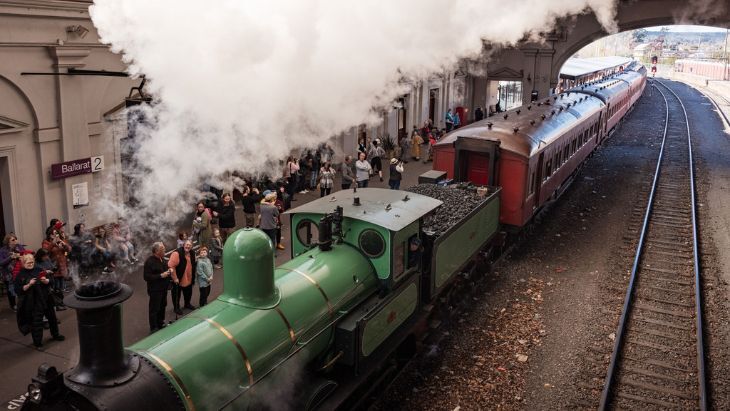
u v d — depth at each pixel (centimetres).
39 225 1161
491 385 849
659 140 3002
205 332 575
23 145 1109
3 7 998
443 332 1002
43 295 900
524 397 821
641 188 2009
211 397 545
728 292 1170
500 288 1192
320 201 870
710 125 3584
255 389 594
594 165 2391
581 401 812
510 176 1322
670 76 10219
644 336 991
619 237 1507
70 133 1170
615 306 1101
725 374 880
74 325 985
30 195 1134
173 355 538
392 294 799
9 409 748
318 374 727
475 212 1107
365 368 750
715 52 11306
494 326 1027
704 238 1497
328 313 705
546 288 1191
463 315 1068
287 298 661
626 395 827
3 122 1059
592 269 1291
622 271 1274
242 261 616
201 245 1214
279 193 1481
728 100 5188
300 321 659
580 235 1526
